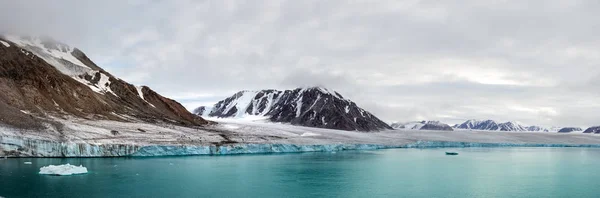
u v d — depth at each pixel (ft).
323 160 340.39
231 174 246.47
